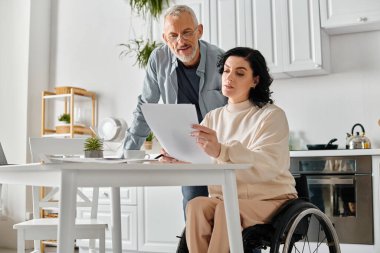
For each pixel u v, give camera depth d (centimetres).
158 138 140
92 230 223
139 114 265
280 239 151
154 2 442
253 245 167
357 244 330
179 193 382
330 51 399
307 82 404
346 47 395
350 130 390
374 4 357
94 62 493
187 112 136
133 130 267
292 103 407
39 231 225
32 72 488
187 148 143
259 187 172
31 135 482
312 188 345
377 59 387
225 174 136
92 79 492
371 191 329
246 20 390
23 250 223
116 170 123
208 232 157
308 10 375
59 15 511
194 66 249
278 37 381
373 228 328
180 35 235
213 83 247
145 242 392
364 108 388
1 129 486
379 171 327
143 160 143
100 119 485
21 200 468
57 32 510
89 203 262
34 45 491
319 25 371
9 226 470
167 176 129
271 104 189
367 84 388
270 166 158
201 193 246
